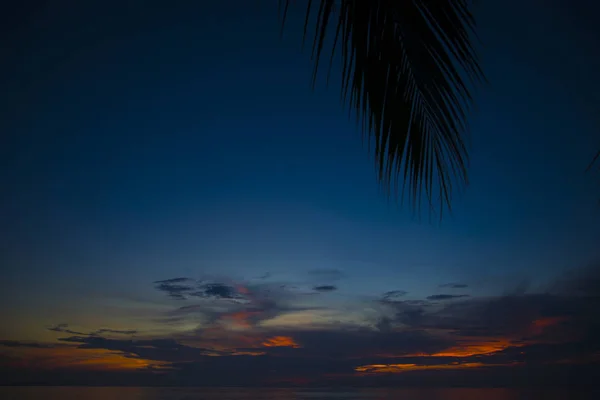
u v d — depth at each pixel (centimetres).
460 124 192
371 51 192
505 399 14612
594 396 14412
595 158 206
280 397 16250
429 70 192
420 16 188
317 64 179
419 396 16888
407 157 200
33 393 18962
